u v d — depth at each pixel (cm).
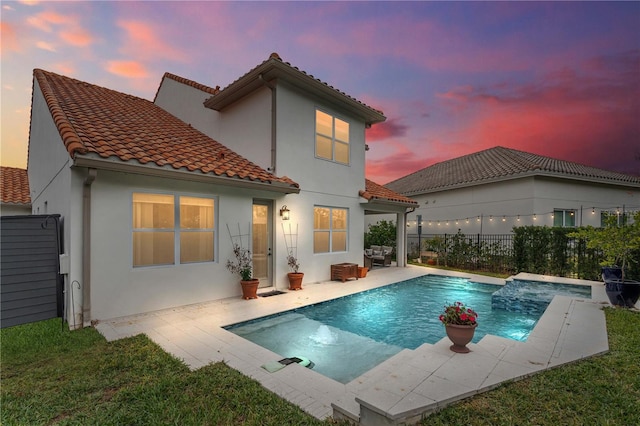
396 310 754
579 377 348
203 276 717
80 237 550
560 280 980
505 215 1446
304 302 745
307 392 338
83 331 516
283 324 623
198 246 721
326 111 1034
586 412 284
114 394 328
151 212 649
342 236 1124
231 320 593
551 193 1387
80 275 548
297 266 910
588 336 483
